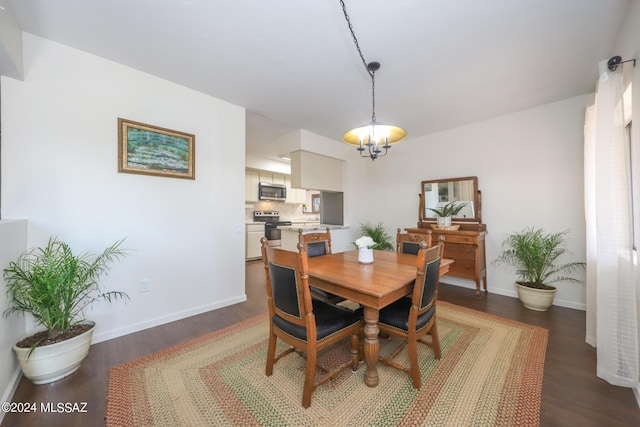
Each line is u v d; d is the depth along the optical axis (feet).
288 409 4.65
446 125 11.91
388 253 8.37
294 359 6.20
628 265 5.07
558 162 9.56
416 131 12.73
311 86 8.32
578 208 9.20
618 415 4.42
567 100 9.31
